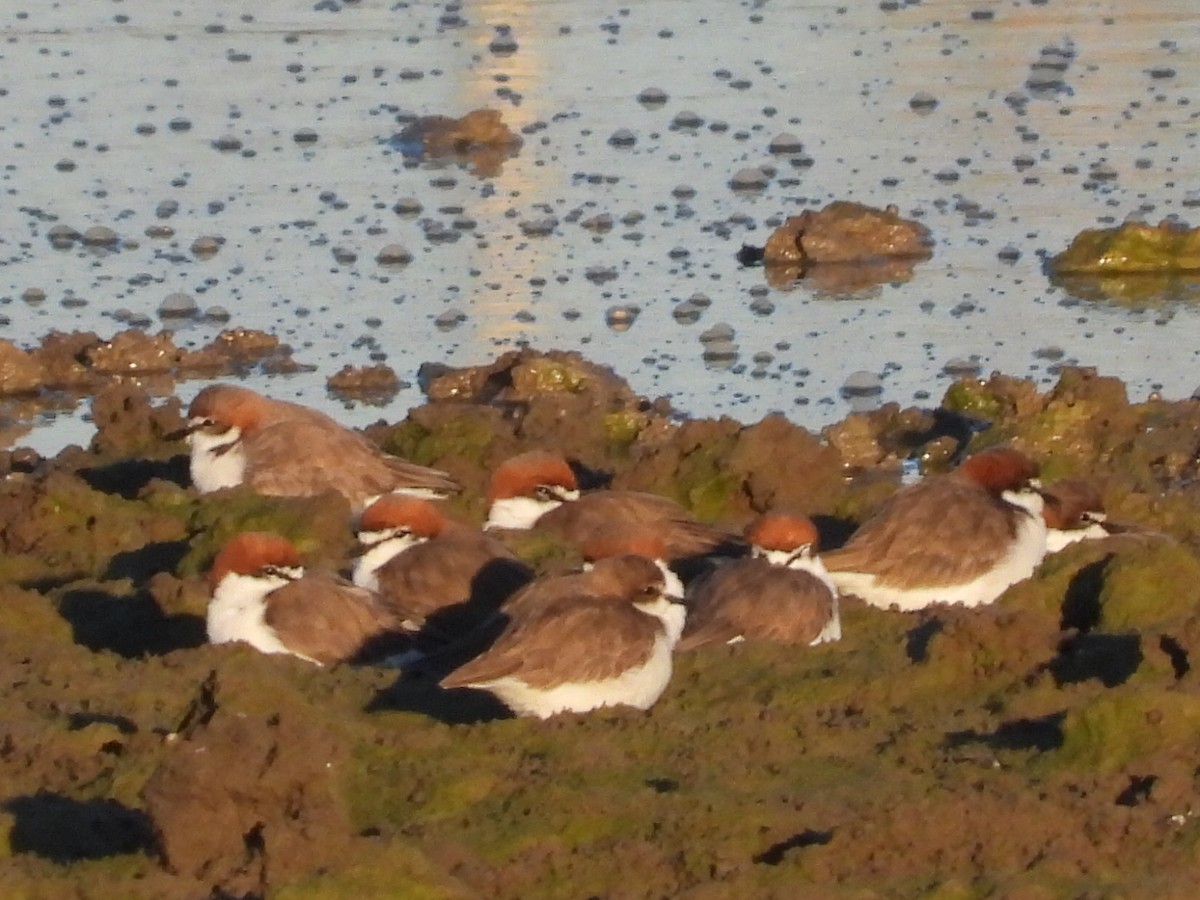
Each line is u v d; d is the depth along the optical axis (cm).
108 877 977
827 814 1040
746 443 1628
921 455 1761
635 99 2659
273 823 973
